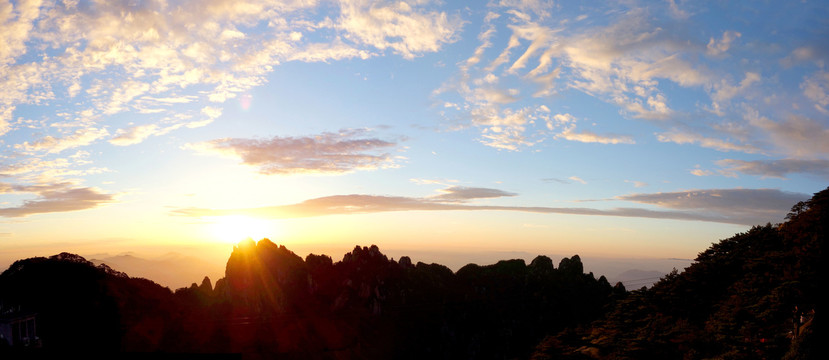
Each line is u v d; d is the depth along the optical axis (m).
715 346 93.94
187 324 131.50
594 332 130.25
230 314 157.62
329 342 157.88
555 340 135.38
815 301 79.56
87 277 98.31
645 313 133.38
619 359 103.81
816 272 83.94
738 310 95.81
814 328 78.00
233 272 180.38
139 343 105.38
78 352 86.00
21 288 85.69
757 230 137.50
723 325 94.12
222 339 136.50
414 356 164.75
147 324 115.56
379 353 163.25
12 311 79.88
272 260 188.25
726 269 126.25
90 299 94.56
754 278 101.94
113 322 98.31
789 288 82.25
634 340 107.06
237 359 126.69
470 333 177.50
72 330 86.56
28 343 75.81
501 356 169.75
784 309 83.69
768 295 90.56
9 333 73.88
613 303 176.50
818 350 75.50
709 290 124.31
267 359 140.50
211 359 121.25
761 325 87.69
